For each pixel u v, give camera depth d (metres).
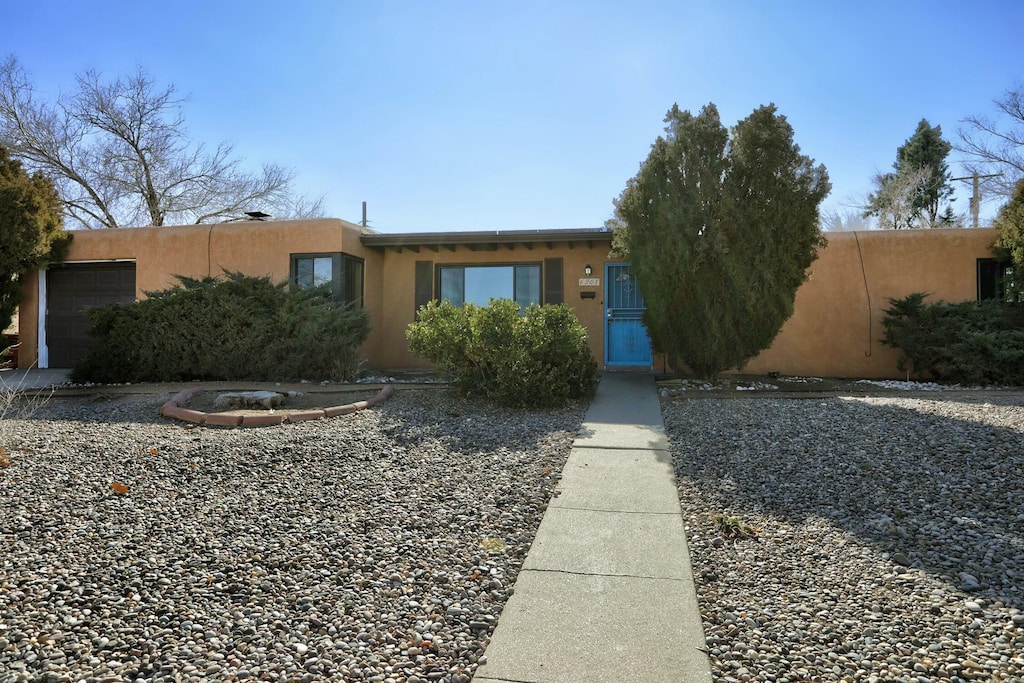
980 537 3.86
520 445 6.23
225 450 5.84
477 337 8.36
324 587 3.34
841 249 12.07
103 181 23.77
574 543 3.91
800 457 5.59
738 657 2.69
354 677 2.56
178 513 4.33
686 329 9.90
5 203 11.46
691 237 9.58
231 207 25.89
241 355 10.39
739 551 3.77
